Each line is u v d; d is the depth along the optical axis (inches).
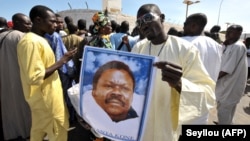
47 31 85.9
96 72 56.3
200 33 111.2
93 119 59.2
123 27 178.1
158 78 58.7
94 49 55.7
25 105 123.3
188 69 58.1
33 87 79.4
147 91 52.9
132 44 158.7
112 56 54.5
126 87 54.7
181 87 52.0
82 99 58.8
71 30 170.9
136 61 52.7
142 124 54.9
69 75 109.7
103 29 121.9
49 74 78.7
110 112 57.1
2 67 117.9
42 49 77.9
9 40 116.2
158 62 47.4
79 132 136.5
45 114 83.6
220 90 142.5
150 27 56.9
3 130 124.7
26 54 72.9
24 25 126.6
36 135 88.5
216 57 105.8
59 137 87.5
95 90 57.2
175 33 200.7
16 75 118.6
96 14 122.3
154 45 62.6
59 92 86.4
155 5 60.2
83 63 56.9
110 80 55.6
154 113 60.1
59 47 108.0
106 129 58.8
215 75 107.0
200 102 53.7
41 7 83.3
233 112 147.0
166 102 58.8
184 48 58.7
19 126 124.7
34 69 72.9
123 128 56.8
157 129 59.4
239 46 134.0
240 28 135.6
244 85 139.7
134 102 54.5
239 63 135.1
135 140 56.4
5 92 120.5
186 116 53.1
